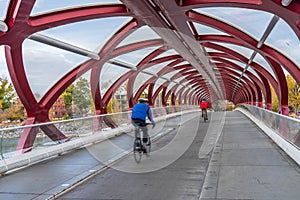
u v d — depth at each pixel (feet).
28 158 24.68
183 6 28.63
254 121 55.93
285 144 26.43
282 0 21.94
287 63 39.63
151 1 27.73
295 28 25.55
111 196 15.52
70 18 28.63
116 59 46.24
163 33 37.52
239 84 117.29
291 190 15.21
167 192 15.83
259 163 21.71
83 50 38.55
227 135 38.96
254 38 38.78
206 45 52.03
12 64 29.53
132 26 37.65
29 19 26.45
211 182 17.34
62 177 19.84
